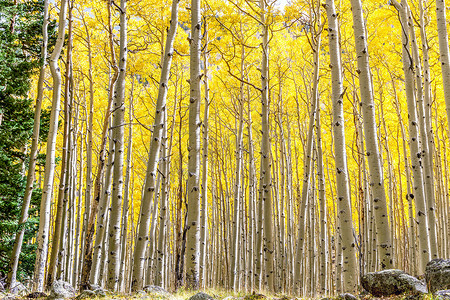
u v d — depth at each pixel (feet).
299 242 36.55
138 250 27.89
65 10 30.86
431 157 33.55
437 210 52.39
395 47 44.47
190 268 27.14
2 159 34.27
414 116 30.19
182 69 52.49
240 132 46.88
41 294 24.17
